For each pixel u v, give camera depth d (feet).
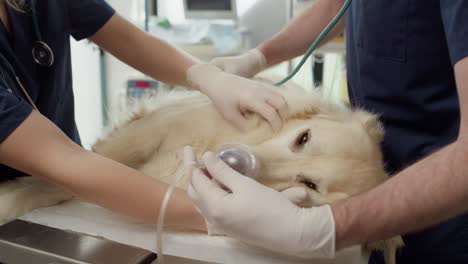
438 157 2.02
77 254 2.01
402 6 3.12
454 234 3.15
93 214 2.75
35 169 2.43
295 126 3.09
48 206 2.86
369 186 2.89
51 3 3.48
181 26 8.75
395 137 3.49
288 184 2.86
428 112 3.28
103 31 3.99
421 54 3.15
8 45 3.18
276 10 8.80
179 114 3.36
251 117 3.10
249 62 4.04
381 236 2.02
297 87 3.63
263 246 2.22
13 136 2.36
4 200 2.82
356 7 3.58
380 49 3.35
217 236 2.52
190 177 2.27
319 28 4.46
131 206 2.42
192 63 4.02
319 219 2.03
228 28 8.68
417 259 3.40
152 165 3.13
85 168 2.38
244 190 2.14
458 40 2.24
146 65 4.06
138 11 9.07
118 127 3.67
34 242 2.11
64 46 3.69
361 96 3.71
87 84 9.35
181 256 2.44
